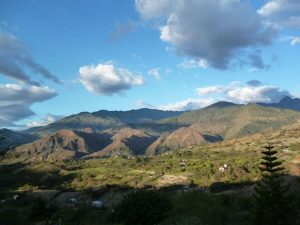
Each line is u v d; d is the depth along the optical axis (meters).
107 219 41.75
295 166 102.50
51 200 125.38
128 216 39.50
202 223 35.78
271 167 33.75
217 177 153.38
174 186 147.50
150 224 39.12
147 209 39.34
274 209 31.59
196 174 169.62
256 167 162.75
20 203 103.38
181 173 180.88
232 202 45.91
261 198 32.09
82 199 125.69
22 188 154.25
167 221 37.56
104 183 166.00
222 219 39.53
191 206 42.72
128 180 175.75
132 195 40.78
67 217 55.28
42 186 165.62
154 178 173.38
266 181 32.72
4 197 122.88
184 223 35.31
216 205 42.84
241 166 170.12
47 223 53.88
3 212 39.09
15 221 38.47
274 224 31.38
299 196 39.62
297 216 33.88
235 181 122.12
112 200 116.69
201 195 47.06
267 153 34.00
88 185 164.50
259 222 31.94
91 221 47.22
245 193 59.62
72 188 158.25
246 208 43.41
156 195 40.75
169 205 40.75
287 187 33.50
